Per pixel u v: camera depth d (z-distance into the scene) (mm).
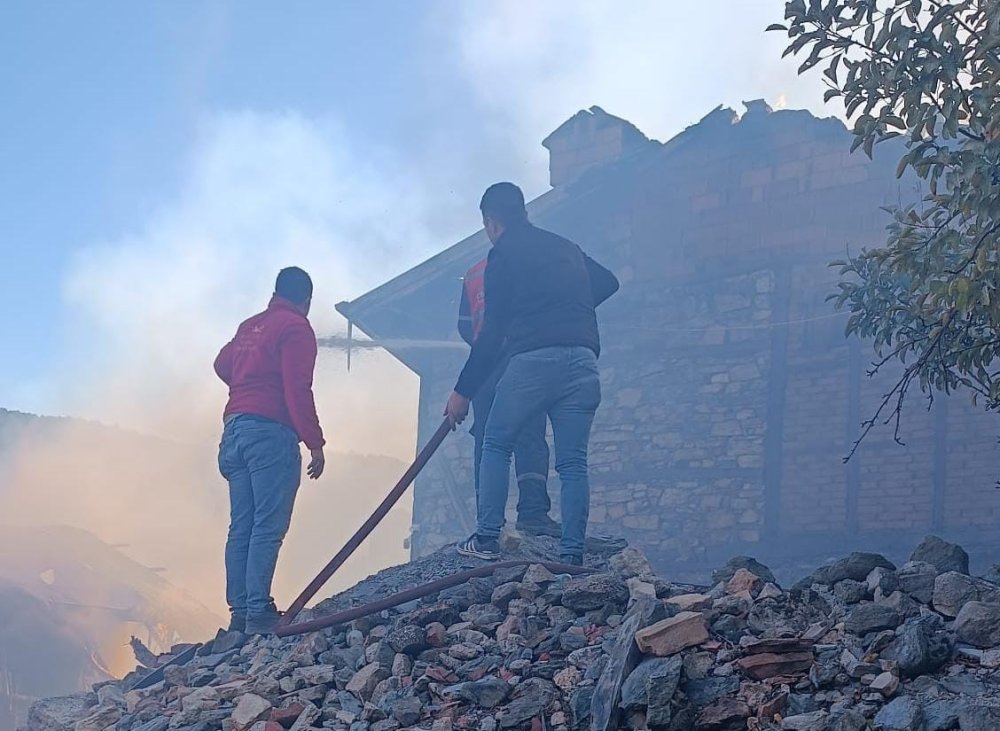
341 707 4512
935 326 6156
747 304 13422
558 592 4961
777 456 12789
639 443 13516
